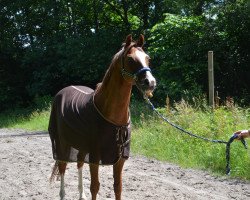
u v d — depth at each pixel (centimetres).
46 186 741
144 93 461
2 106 2727
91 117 502
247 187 711
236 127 928
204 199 646
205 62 1695
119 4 2561
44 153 1095
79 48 2312
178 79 1678
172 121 1086
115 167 515
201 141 946
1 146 1241
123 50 484
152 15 2473
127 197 658
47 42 2520
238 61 1702
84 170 861
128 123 510
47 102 2298
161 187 715
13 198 670
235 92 1698
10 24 2738
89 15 2641
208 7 1900
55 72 2528
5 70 2802
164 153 961
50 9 2583
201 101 1330
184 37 1770
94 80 2441
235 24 1653
